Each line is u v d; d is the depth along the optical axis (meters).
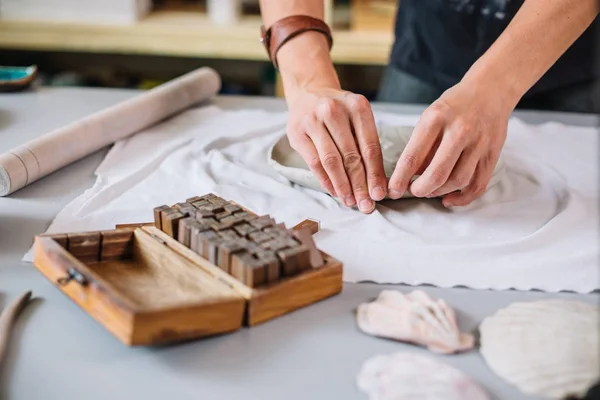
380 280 0.67
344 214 0.79
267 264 0.58
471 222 0.78
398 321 0.59
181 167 0.90
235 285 0.59
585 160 0.98
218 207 0.66
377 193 0.77
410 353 0.55
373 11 1.79
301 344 0.57
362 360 0.55
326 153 0.79
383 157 0.87
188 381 0.52
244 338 0.57
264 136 1.04
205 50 1.78
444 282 0.67
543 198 0.85
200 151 0.96
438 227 0.77
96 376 0.52
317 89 0.90
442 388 0.50
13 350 0.55
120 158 0.94
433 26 1.23
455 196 0.80
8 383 0.51
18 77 1.23
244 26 1.78
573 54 1.17
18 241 0.72
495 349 0.55
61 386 0.51
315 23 0.97
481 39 1.20
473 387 0.50
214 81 1.18
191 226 0.63
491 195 0.85
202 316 0.55
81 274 0.56
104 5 1.75
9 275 0.66
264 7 1.02
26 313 0.60
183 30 1.76
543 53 0.83
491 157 0.79
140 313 0.51
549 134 1.07
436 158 0.74
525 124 1.10
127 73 2.23
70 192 0.85
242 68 2.23
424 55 1.27
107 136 0.97
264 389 0.52
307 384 0.52
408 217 0.79
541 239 0.73
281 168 0.86
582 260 0.70
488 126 0.77
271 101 1.22
